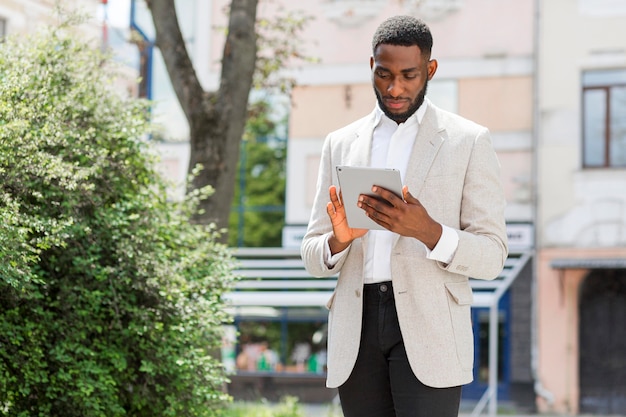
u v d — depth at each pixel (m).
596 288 20.25
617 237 20.11
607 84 20.41
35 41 6.69
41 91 5.97
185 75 9.92
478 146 3.69
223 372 6.74
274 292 21.66
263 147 28.41
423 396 3.59
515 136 20.78
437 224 3.44
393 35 3.53
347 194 3.39
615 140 20.36
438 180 3.64
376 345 3.66
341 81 21.83
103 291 6.05
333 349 3.72
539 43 20.69
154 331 6.02
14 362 5.58
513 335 20.39
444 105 21.19
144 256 6.11
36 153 5.56
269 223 29.05
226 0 22.41
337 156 3.86
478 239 3.53
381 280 3.67
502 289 18.92
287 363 24.27
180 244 6.80
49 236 5.31
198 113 9.80
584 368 20.17
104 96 6.65
